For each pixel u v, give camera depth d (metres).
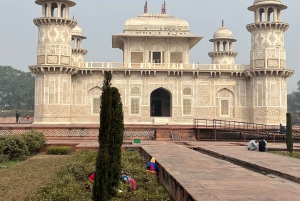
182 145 17.66
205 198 5.75
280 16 26.16
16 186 9.61
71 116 26.59
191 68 27.33
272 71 25.53
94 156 13.23
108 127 7.10
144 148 14.82
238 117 27.42
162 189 8.59
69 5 26.02
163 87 27.30
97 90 26.97
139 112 27.08
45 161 13.80
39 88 25.22
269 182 7.20
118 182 7.76
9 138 15.44
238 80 27.62
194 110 27.38
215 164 9.89
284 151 15.89
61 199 7.57
